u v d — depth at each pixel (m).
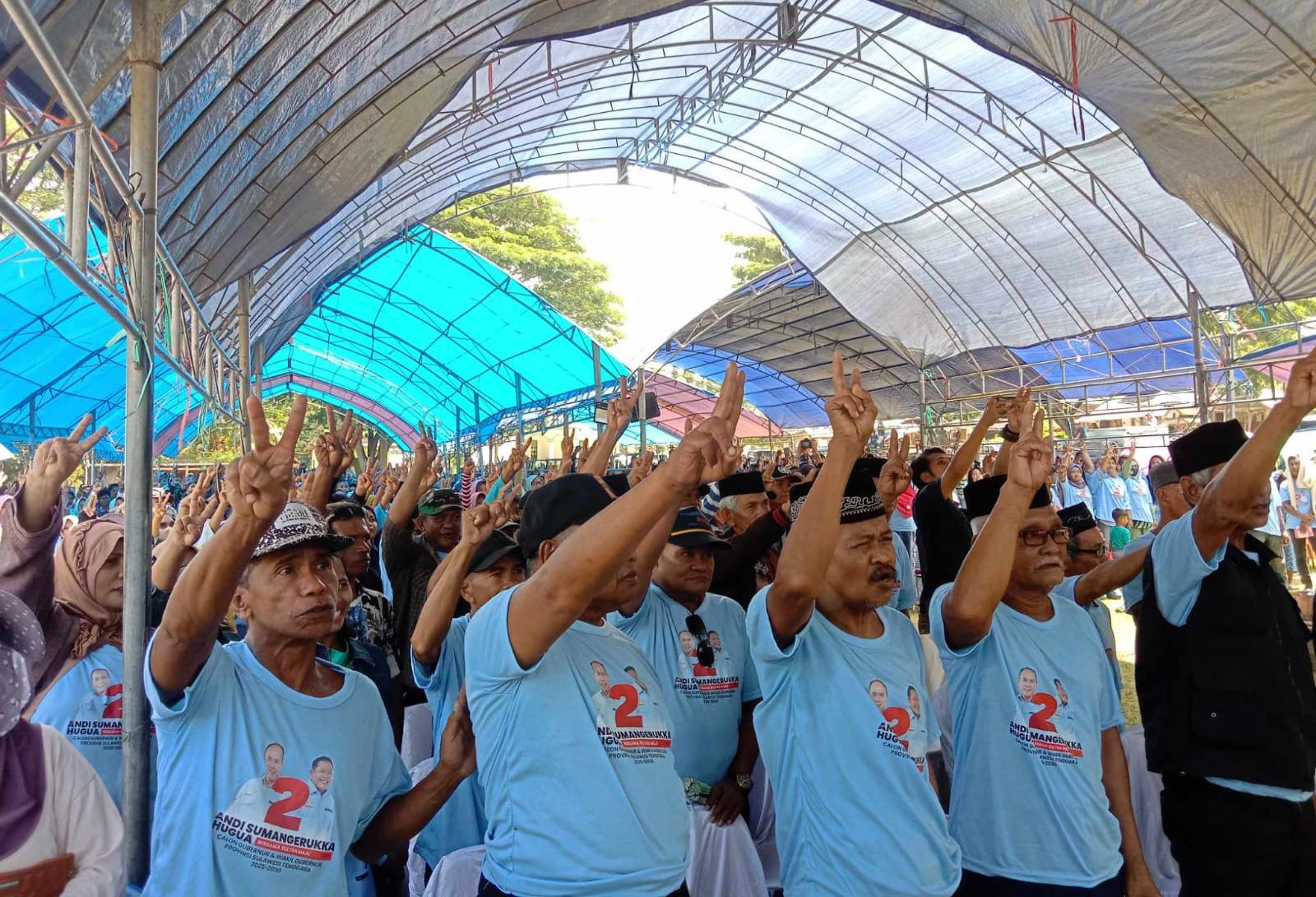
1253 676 3.00
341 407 37.62
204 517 3.58
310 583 2.17
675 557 3.35
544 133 16.09
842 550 2.59
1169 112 10.46
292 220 8.51
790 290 23.69
